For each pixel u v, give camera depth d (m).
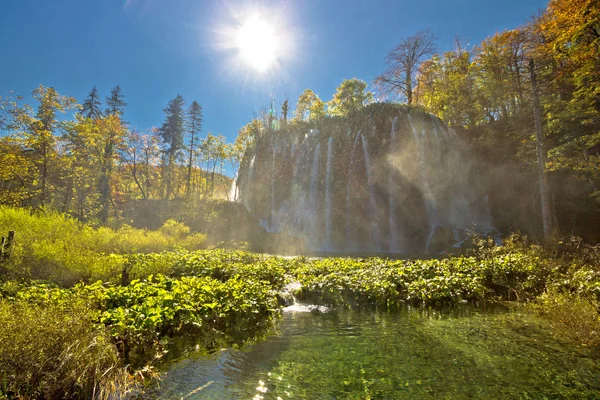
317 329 6.99
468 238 26.64
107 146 42.62
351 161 38.16
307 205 39.31
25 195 24.67
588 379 4.50
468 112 38.34
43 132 27.20
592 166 18.25
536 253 13.07
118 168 51.69
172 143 56.50
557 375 4.63
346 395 4.14
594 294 7.64
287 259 15.77
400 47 40.59
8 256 8.98
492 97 35.50
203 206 39.69
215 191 68.25
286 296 9.70
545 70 21.89
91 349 4.29
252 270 11.67
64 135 32.31
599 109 20.11
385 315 8.10
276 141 46.75
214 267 12.12
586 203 23.69
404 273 10.91
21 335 3.80
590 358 5.21
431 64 41.69
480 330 6.75
